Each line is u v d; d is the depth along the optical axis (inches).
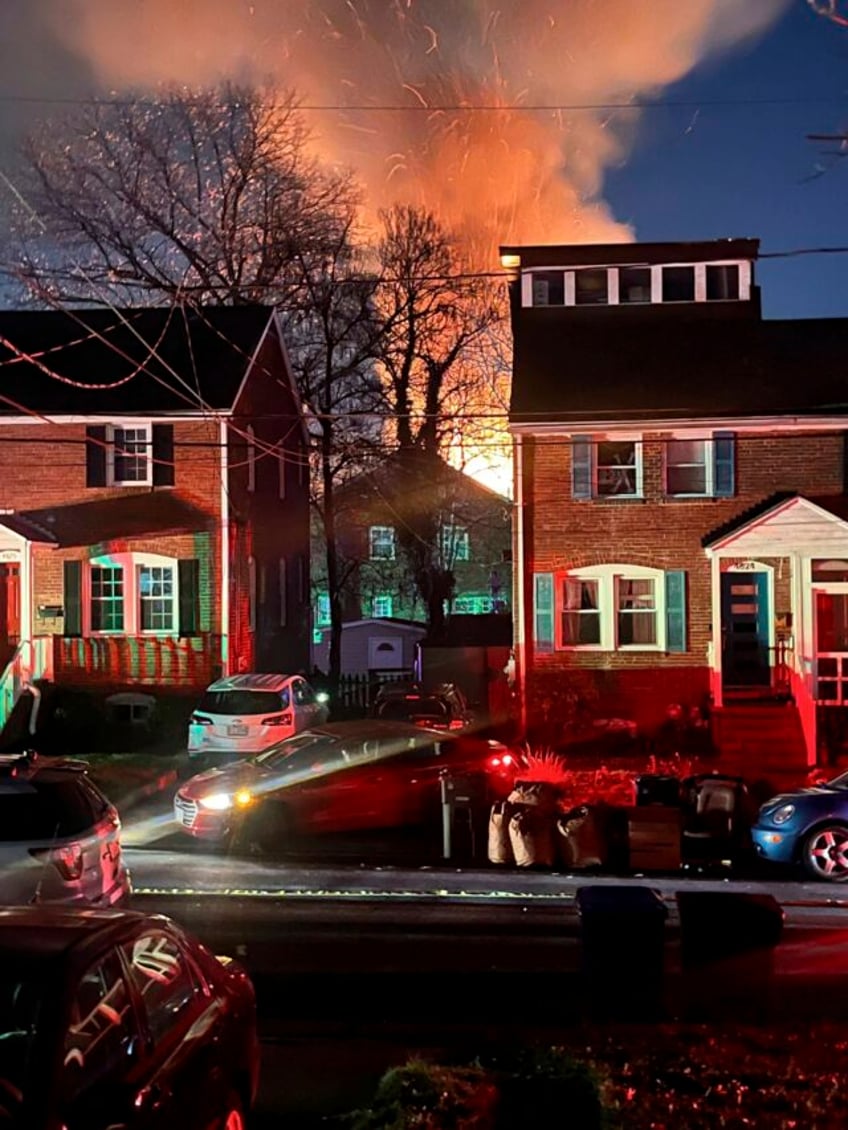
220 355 1226.6
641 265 1218.0
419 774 756.0
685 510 1105.4
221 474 1163.9
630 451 1116.5
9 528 1130.7
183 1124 210.7
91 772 904.9
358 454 1644.9
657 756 1034.1
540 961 466.6
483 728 1103.0
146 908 563.8
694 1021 365.4
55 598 1161.4
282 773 739.4
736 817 711.1
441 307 1646.2
